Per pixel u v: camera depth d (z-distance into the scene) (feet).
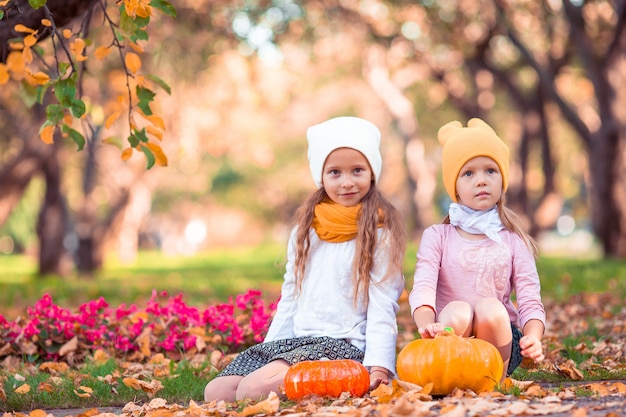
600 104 54.70
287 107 102.37
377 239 13.02
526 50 56.49
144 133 15.15
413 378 11.62
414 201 91.71
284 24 52.49
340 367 11.85
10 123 60.44
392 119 103.19
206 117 67.62
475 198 12.75
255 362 13.09
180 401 13.87
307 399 11.66
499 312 11.89
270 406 11.09
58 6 16.92
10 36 16.97
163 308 20.10
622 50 53.06
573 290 33.50
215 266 81.66
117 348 18.95
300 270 13.30
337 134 13.12
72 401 13.96
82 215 68.95
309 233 13.41
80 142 15.58
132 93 16.17
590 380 14.43
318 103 102.63
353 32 56.70
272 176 140.77
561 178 116.67
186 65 51.83
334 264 13.11
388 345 12.75
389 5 52.65
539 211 74.38
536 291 12.64
